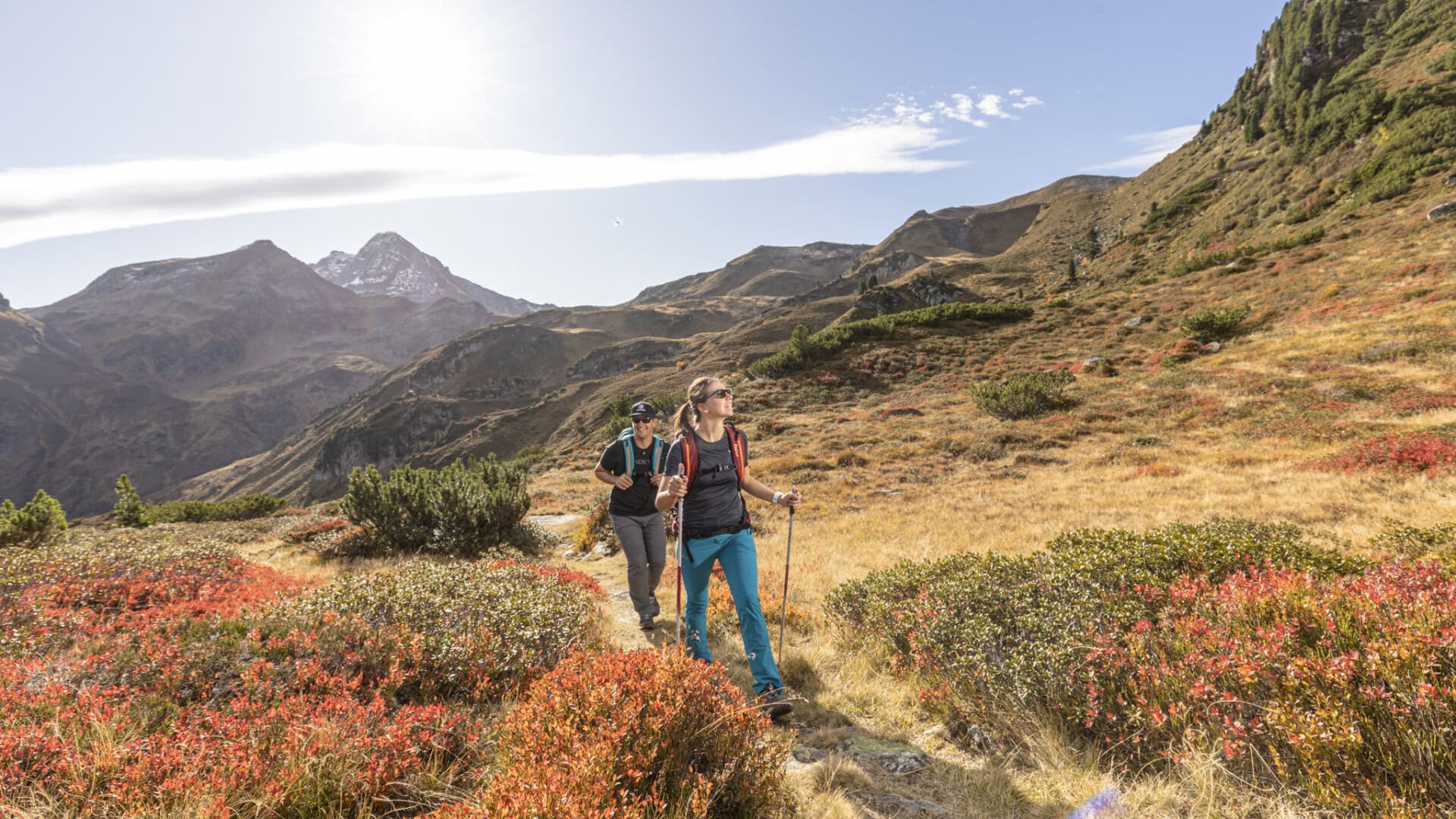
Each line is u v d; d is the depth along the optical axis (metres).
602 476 5.96
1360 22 88.12
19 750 2.43
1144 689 3.13
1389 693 2.41
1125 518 11.98
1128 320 46.34
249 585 6.61
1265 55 109.56
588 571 10.59
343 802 2.54
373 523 11.80
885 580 5.96
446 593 5.13
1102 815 2.53
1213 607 3.70
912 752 3.34
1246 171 84.00
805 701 4.11
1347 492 11.67
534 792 2.10
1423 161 50.84
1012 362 42.47
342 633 4.06
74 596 5.45
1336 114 69.31
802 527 14.06
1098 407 26.44
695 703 2.76
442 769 2.91
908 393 39.56
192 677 3.52
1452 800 2.10
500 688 3.88
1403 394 19.84
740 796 2.58
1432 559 5.15
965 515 13.77
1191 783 2.64
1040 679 3.55
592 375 195.50
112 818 2.22
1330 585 3.38
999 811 2.70
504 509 12.45
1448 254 35.50
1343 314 33.09
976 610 4.73
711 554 4.02
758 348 117.94
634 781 2.36
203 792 2.35
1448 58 62.44
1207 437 20.19
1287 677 2.72
